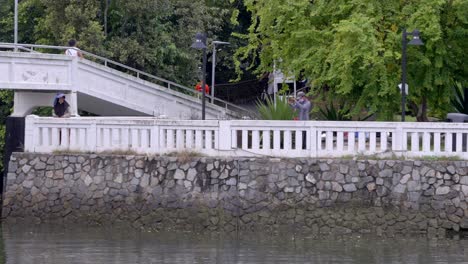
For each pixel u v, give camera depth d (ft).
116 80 96.32
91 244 66.49
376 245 66.08
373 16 83.30
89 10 108.37
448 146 70.44
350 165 70.18
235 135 71.72
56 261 60.49
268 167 70.85
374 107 82.64
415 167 69.82
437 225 69.46
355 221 69.92
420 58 82.17
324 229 70.08
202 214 71.31
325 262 60.18
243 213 70.90
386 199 69.77
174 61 115.24
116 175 72.95
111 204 72.79
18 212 74.33
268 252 63.57
